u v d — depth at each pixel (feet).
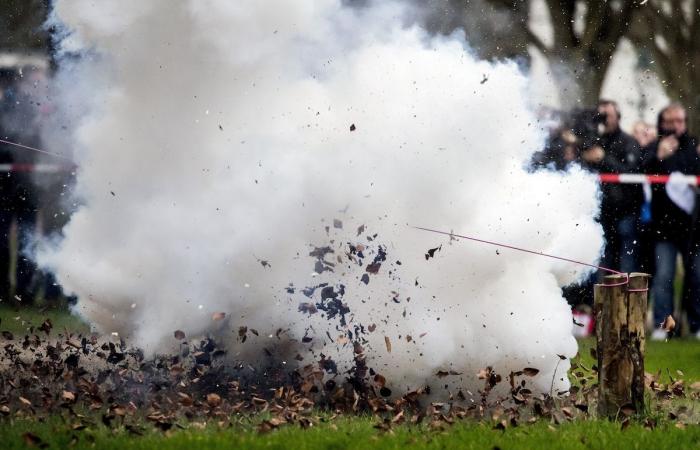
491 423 130.00
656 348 215.92
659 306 238.68
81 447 116.67
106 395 139.95
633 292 133.08
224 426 126.72
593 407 140.15
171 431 124.47
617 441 120.98
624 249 232.12
